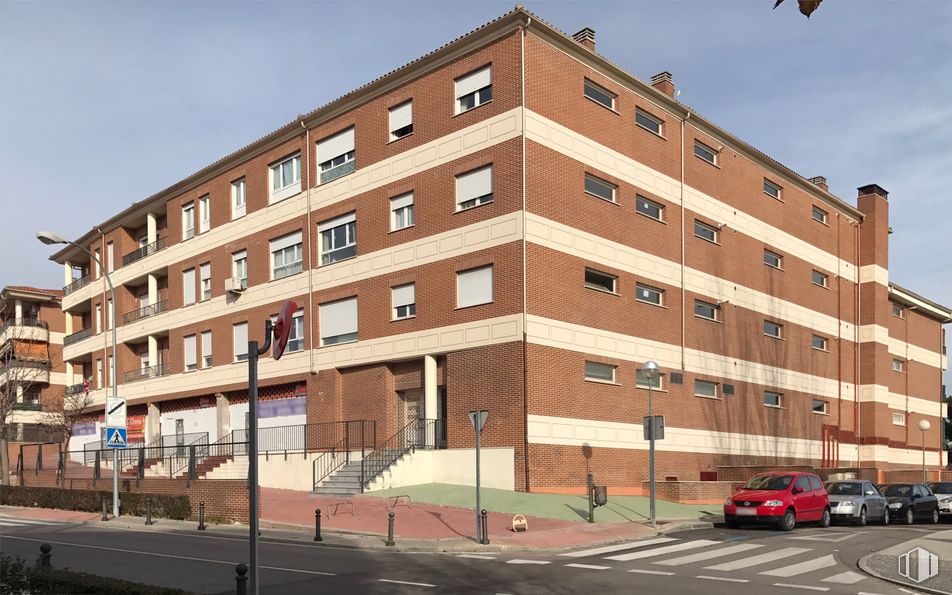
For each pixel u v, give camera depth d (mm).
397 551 15820
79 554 15781
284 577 12578
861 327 43156
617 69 27984
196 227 38250
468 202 26031
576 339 25531
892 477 41000
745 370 33625
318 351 30641
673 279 30172
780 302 36562
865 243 43719
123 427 24469
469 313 25438
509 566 13719
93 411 46562
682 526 19938
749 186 35312
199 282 37719
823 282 40750
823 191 40188
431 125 27297
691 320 30891
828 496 22719
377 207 28906
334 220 30797
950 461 72375
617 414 26766
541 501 22016
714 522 21219
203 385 36688
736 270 33812
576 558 14711
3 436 35688
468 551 15766
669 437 28984
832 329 40531
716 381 31906
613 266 27375
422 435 26969
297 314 32000
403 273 27656
